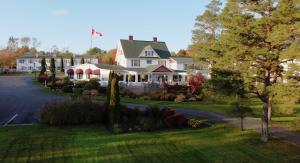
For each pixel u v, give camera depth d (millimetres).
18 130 22938
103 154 18344
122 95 46562
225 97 23406
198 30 49750
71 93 46406
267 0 21047
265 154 19891
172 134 23734
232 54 21047
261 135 23312
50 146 19297
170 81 63156
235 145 21656
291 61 20797
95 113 26062
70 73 64062
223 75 22031
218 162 18141
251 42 21078
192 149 20266
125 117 26500
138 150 19438
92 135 22438
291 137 24109
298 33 19125
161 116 27344
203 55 46656
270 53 20188
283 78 20953
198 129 25844
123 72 62906
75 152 18438
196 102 44188
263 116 22906
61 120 25094
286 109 19234
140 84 58250
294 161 18719
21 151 18047
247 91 21797
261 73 21344
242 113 25766
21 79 73625
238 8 22031
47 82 61281
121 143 20688
